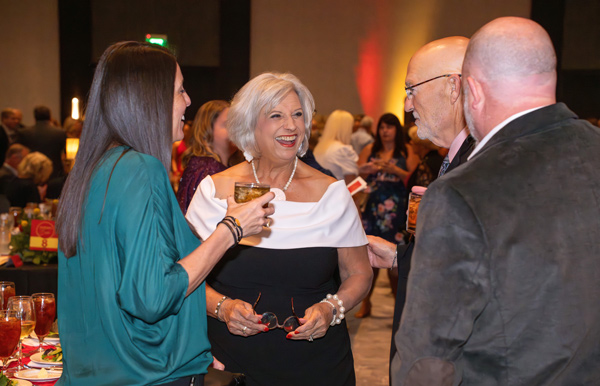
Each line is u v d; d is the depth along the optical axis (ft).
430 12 35.68
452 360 4.09
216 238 4.79
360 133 27.12
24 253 11.79
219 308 6.63
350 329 16.43
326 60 36.11
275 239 6.79
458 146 6.05
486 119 4.52
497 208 4.07
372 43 36.04
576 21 35.17
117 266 4.45
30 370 6.24
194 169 10.56
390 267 7.38
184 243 4.76
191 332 4.78
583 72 35.32
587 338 4.18
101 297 4.46
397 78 36.11
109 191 4.43
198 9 35.63
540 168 4.18
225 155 11.45
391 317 17.65
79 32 34.55
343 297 6.73
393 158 18.06
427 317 4.09
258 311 6.77
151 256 4.35
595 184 4.24
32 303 6.69
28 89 34.63
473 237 4.04
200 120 11.27
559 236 4.09
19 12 34.37
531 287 4.06
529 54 4.35
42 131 24.09
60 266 4.79
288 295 6.83
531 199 4.11
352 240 7.06
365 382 12.71
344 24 36.01
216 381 5.38
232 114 7.12
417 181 16.14
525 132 4.33
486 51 4.43
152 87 4.68
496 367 4.15
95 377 4.55
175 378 4.67
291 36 35.99
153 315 4.33
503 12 35.40
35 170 17.52
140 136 4.67
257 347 6.72
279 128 6.90
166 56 4.82
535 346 4.09
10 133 27.73
